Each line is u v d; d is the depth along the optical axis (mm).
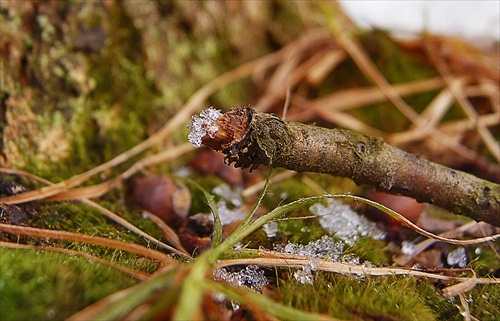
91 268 226
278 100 360
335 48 380
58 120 302
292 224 273
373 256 262
